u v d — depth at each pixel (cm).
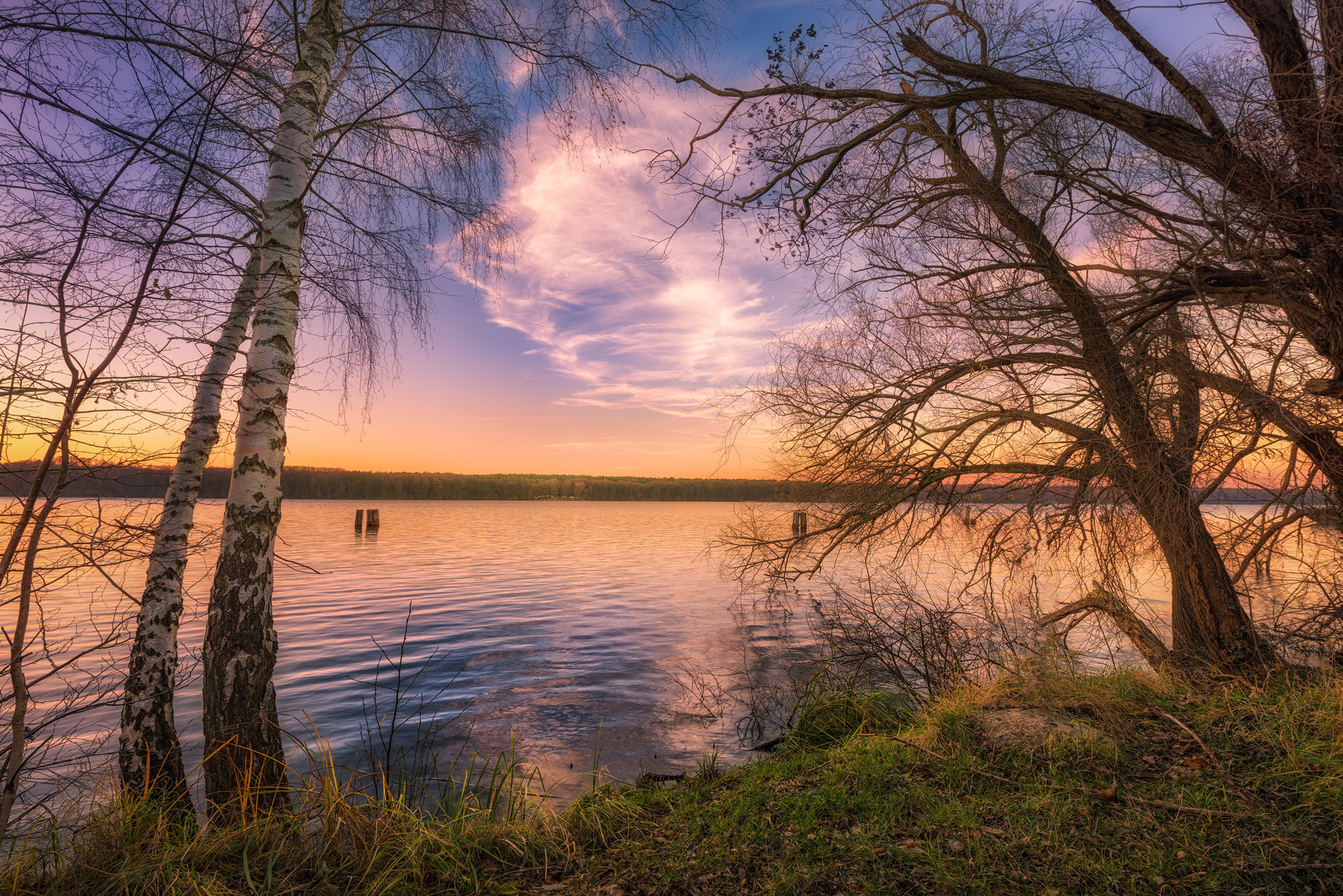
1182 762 412
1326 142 408
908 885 308
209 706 413
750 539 941
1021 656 693
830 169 594
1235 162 438
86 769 419
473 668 1148
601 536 4869
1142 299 595
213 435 450
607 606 1811
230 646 416
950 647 744
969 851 327
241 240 474
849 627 845
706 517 8894
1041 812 361
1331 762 366
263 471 436
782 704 876
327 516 6925
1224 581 664
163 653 416
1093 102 475
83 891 312
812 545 914
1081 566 734
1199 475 591
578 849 375
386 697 967
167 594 422
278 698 962
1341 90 402
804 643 1266
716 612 1700
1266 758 398
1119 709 507
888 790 412
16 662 296
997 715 507
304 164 465
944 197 725
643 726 820
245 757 407
